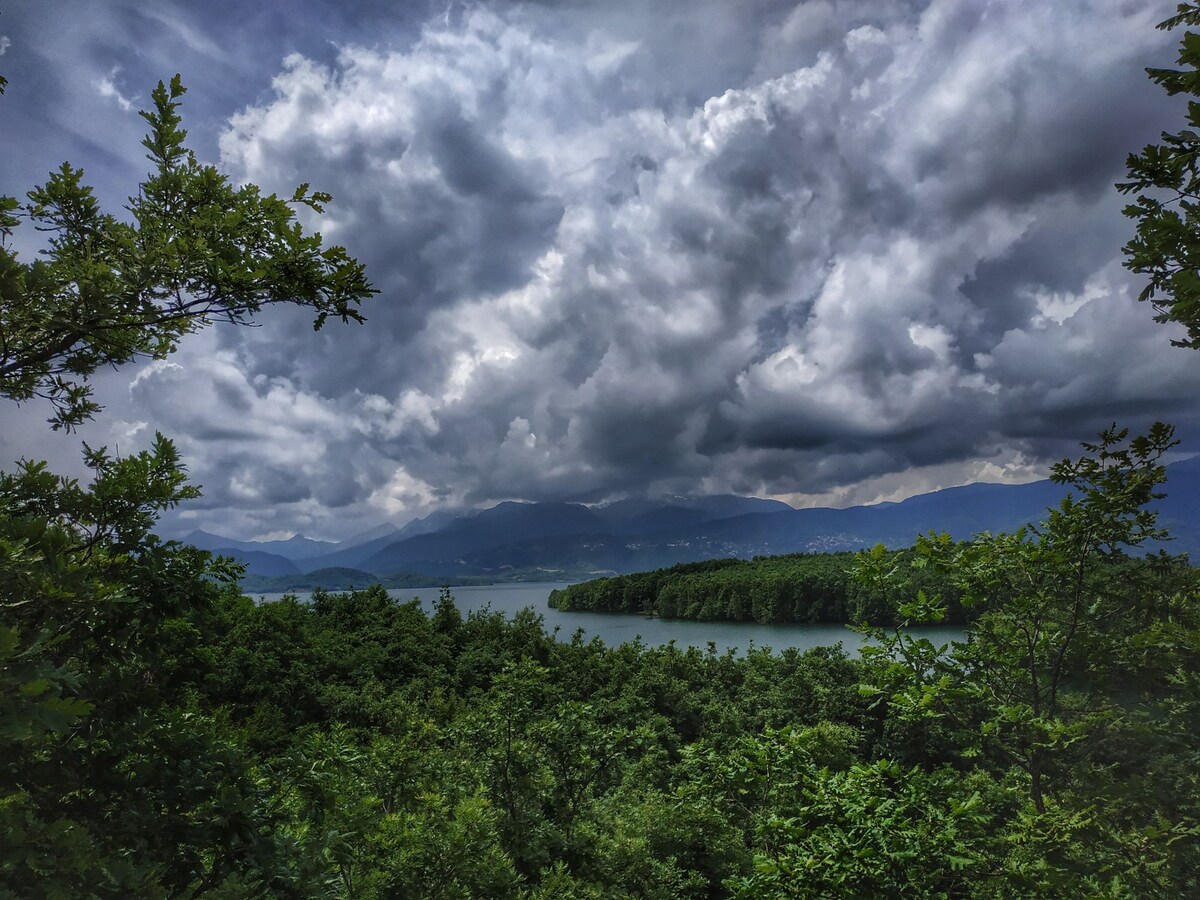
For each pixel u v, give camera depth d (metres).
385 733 33.56
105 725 5.12
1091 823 6.83
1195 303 4.04
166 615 5.44
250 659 35.66
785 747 9.70
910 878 6.88
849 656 47.81
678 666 53.19
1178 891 6.19
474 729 19.47
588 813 23.55
